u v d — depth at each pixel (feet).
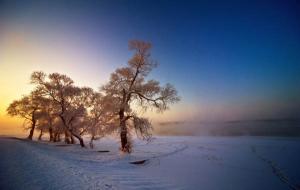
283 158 104.42
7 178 33.42
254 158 103.65
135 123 93.09
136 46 96.37
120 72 96.84
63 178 37.63
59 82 131.44
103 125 107.24
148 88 94.17
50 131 180.04
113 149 120.67
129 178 48.37
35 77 124.98
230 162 91.25
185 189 46.39
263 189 53.62
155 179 51.93
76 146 130.41
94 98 142.10
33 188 30.27
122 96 97.55
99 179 41.37
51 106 156.66
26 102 169.89
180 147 158.20
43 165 46.06
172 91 95.25
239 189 52.06
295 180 63.93
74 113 136.56
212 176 63.21
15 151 63.41
